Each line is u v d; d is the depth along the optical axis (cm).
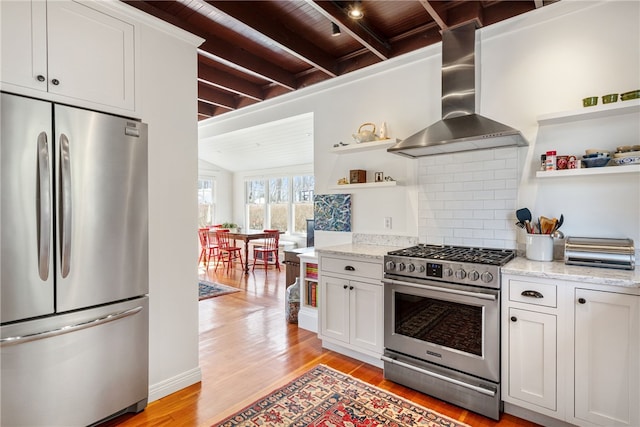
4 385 159
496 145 241
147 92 216
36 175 167
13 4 163
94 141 187
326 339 291
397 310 244
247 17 253
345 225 344
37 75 170
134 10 206
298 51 295
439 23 253
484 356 206
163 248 224
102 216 190
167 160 227
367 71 325
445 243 282
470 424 198
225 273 638
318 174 369
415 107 299
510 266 205
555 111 234
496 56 256
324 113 363
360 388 236
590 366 177
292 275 390
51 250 171
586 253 201
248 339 321
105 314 191
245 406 213
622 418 169
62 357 176
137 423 197
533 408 194
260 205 776
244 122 459
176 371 231
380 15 265
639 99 192
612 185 215
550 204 236
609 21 217
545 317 188
